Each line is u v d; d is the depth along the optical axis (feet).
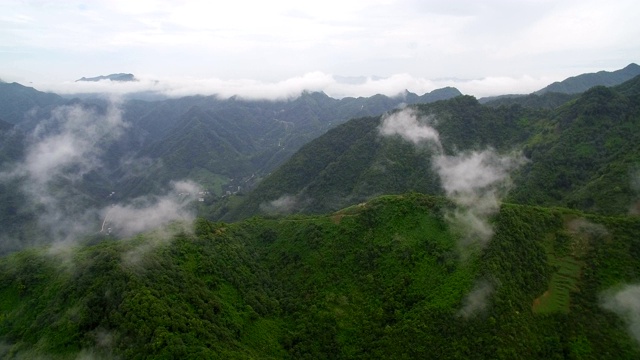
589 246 368.68
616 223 380.78
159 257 351.67
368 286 371.35
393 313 341.21
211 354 264.52
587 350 299.38
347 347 330.13
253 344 317.63
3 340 307.78
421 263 368.27
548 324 315.58
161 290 309.83
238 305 351.87
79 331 283.59
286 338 337.11
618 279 338.54
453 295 326.85
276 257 442.50
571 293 337.11
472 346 296.30
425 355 301.22
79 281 320.09
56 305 311.47
